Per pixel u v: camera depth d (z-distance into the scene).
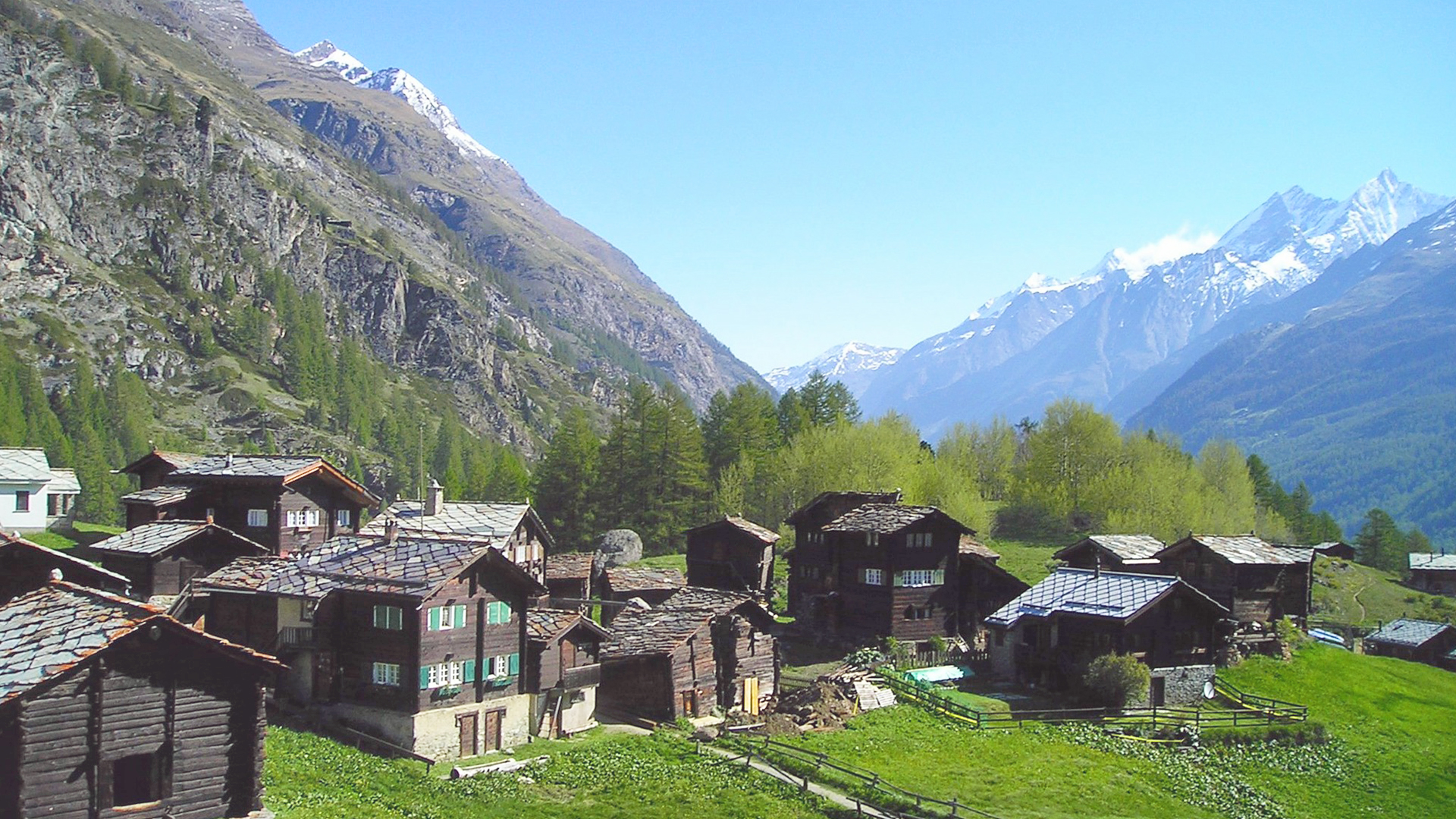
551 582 93.44
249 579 60.62
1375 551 196.00
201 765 36.34
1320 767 68.50
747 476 148.38
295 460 87.56
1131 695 72.75
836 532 90.50
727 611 71.44
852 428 152.75
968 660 85.69
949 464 157.62
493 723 57.47
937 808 53.59
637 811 50.09
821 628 92.38
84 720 33.75
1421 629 113.62
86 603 36.41
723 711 70.06
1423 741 75.69
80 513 172.38
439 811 45.97
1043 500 160.38
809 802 53.41
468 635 56.75
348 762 50.12
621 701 67.62
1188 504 149.12
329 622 56.22
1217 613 79.81
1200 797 60.53
